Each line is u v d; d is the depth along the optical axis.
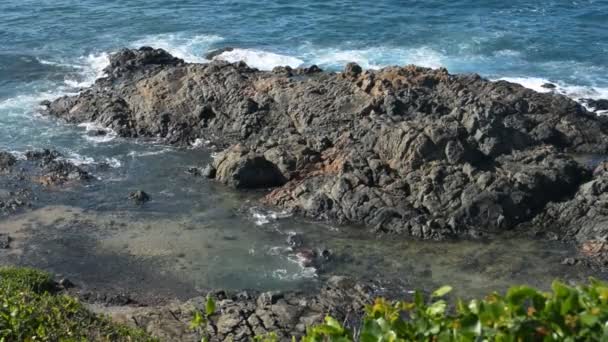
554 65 63.47
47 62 62.91
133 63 59.88
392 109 48.12
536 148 44.75
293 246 38.22
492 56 65.56
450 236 38.62
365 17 74.56
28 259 37.09
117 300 33.16
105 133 51.78
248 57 64.50
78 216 41.25
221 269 36.25
